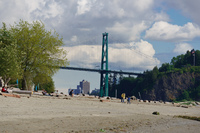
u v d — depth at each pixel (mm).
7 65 51188
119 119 20125
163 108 50031
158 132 15000
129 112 29812
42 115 18203
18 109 20281
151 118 23391
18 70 52062
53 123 14789
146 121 20266
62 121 15930
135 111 33031
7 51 50938
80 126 14641
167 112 40125
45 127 13242
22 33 54875
